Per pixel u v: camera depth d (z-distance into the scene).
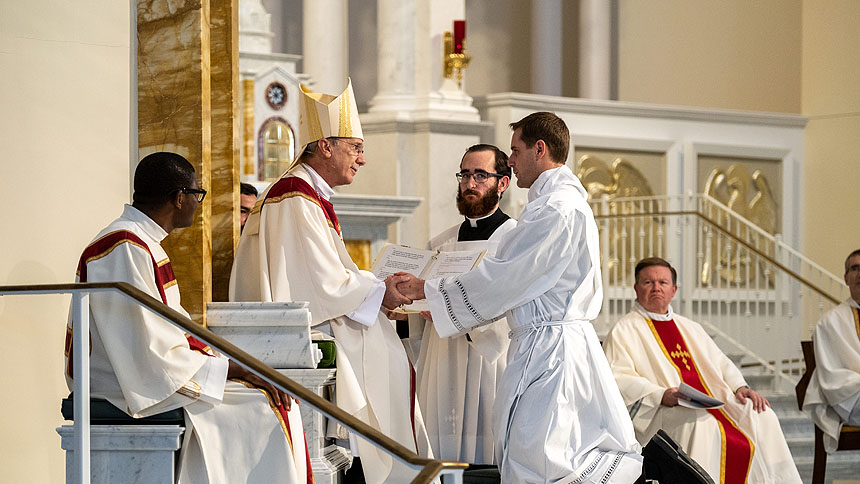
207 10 5.40
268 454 4.41
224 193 5.52
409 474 5.32
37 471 5.36
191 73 5.31
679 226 12.63
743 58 14.52
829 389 8.15
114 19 5.38
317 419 5.03
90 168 5.40
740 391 7.63
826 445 8.20
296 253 5.21
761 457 7.43
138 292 4.08
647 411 7.26
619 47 14.77
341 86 12.53
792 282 13.34
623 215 11.41
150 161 4.53
